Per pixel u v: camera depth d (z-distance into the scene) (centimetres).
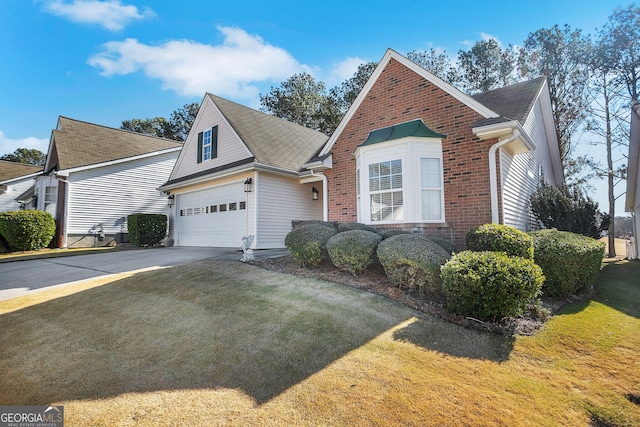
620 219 3247
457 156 837
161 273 794
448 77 2866
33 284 786
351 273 669
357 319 462
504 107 974
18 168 2559
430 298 538
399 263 568
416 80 936
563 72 2205
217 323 469
